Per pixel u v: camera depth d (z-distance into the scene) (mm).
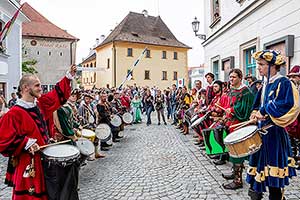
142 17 49594
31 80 3266
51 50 42625
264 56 3461
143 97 21844
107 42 45906
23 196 3117
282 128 3521
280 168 3422
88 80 57031
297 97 3312
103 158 7691
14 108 3211
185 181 5492
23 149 3086
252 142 3395
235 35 11281
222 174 5656
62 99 3848
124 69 44938
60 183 3143
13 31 17047
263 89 3631
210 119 6871
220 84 7035
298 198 4402
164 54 48188
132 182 5602
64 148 3359
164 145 9258
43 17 45156
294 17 7109
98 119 8391
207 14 15562
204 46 16547
